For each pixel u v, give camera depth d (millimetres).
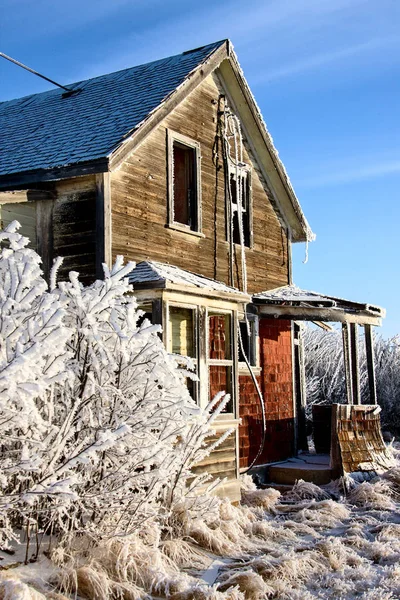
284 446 14523
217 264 13305
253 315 14086
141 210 11203
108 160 9859
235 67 13805
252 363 13891
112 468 6691
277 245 15859
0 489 6000
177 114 12469
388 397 22656
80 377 6570
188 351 10336
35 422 5820
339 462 12297
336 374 23594
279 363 14852
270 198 15750
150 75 13531
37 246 10688
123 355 6402
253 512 10164
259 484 12898
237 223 14547
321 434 15586
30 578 5594
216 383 11664
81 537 6496
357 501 11258
